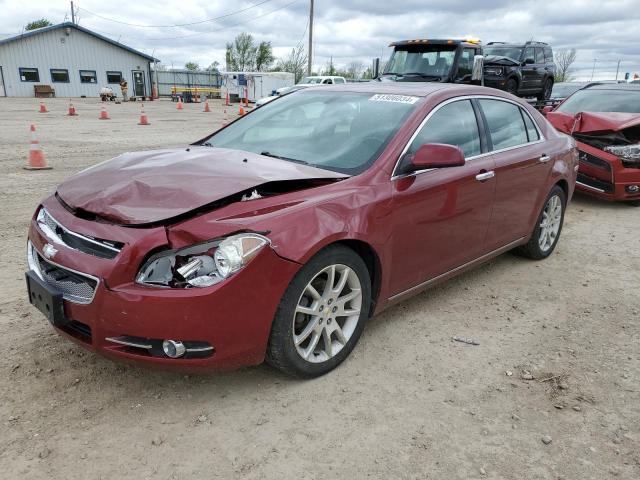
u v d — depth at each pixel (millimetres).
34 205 6602
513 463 2525
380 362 3328
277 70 69062
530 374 3270
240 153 3572
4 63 41062
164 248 2561
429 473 2438
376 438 2646
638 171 7617
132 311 2502
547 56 18766
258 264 2605
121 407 2783
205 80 53406
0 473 2309
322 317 3037
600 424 2838
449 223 3771
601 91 9164
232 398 2904
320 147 3639
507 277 4898
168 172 3086
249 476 2369
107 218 2723
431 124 3736
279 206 2816
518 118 4781
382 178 3297
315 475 2393
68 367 3084
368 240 3115
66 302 2691
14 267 4547
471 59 13344
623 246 6055
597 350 3625
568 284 4805
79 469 2361
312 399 2926
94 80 45469
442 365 3336
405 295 3637
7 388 2873
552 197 5207
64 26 42719
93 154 11070
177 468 2398
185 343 2564
